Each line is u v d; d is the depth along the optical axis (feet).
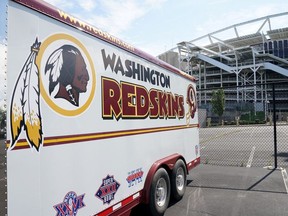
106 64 12.74
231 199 21.02
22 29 8.79
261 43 377.91
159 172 17.10
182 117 21.99
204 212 18.26
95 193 11.51
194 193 22.65
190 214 17.93
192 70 391.86
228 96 353.72
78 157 10.68
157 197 17.08
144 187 15.69
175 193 19.80
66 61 10.41
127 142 14.03
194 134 24.79
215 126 153.28
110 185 12.53
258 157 41.83
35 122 8.96
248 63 352.28
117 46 13.71
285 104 336.90
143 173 15.61
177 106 21.07
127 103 14.21
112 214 12.61
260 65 324.19
